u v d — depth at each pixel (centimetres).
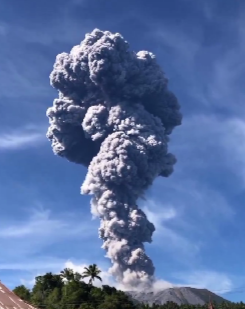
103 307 13500
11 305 3491
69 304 13362
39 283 14825
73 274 15300
